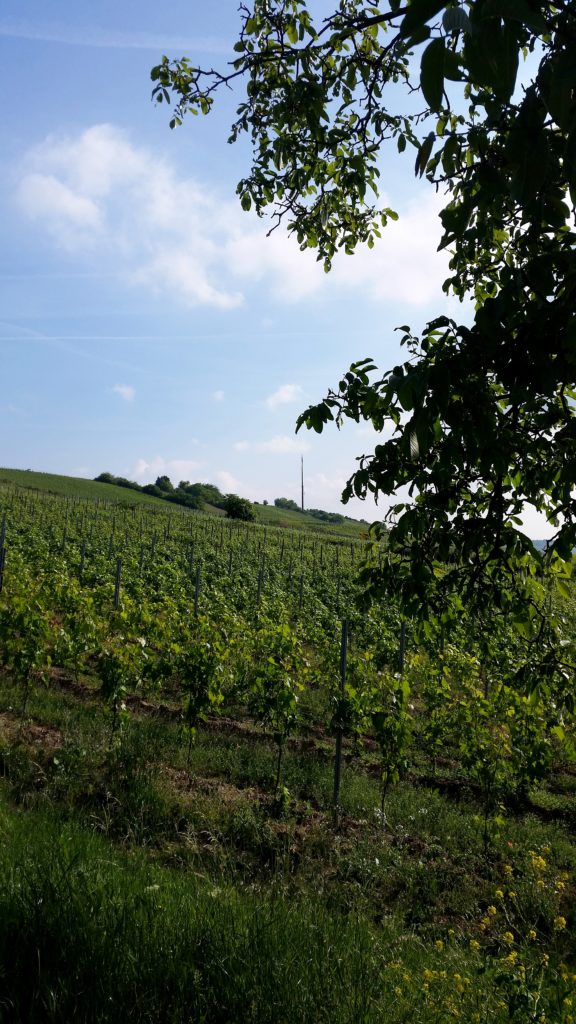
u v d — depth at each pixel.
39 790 7.00
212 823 6.73
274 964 3.44
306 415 3.36
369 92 3.68
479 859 7.04
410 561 3.42
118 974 3.22
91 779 7.39
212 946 3.51
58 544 29.48
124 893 4.05
